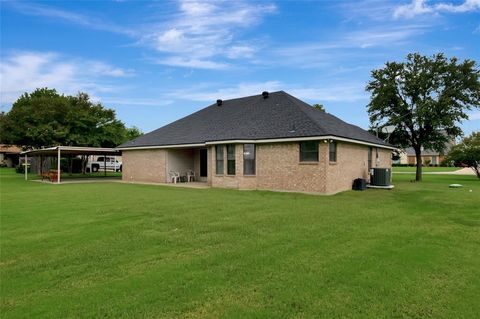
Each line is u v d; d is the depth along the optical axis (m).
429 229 8.33
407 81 27.67
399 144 29.94
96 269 5.39
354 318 3.84
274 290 4.55
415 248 6.58
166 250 6.43
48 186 21.62
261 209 11.38
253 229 8.23
